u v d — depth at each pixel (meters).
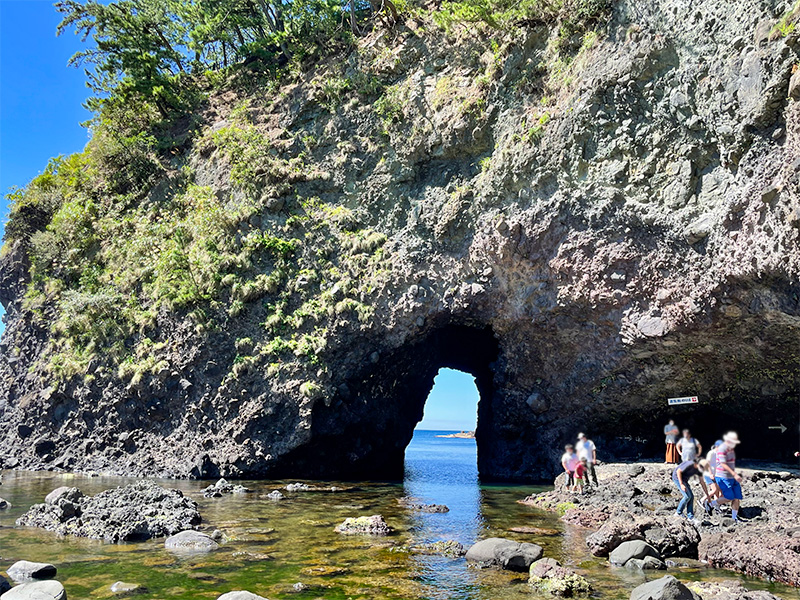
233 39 33.81
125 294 26.38
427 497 17.22
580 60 20.09
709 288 16.19
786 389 18.44
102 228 29.03
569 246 19.27
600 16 19.78
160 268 25.59
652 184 17.84
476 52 24.44
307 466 22.61
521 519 13.52
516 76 22.45
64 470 24.31
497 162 21.59
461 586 8.30
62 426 25.80
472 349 26.59
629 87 18.34
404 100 25.41
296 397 22.20
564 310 20.14
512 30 22.78
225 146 27.62
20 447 26.33
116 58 30.62
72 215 29.47
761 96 13.88
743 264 14.73
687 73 16.88
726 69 15.17
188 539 10.54
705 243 16.47
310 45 29.83
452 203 22.70
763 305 15.21
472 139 23.09
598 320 19.48
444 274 22.73
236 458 21.88
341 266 24.31
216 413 22.84
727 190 15.73
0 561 9.39
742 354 17.78
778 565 8.59
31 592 7.25
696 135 16.94
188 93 31.69
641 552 9.64
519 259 20.50
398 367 24.38
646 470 17.66
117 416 24.42
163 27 32.12
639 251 18.11
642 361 19.50
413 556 9.92
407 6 27.34
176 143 30.41
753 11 14.61
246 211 25.48
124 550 10.22
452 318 23.11
